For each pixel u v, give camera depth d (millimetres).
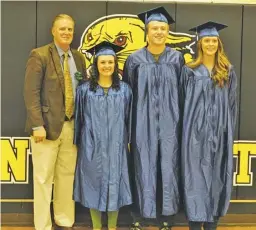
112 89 3967
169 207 3986
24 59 4441
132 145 4031
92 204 3982
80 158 4020
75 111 4031
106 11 4434
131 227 4281
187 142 3938
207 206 3977
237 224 4648
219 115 3938
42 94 4062
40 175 4156
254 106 4570
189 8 4457
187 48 4484
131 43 4469
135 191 4047
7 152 4508
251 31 4520
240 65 4539
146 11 4109
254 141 4590
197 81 3930
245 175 4609
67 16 4102
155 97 3967
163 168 3971
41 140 4043
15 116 4484
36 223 4246
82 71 4227
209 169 3955
